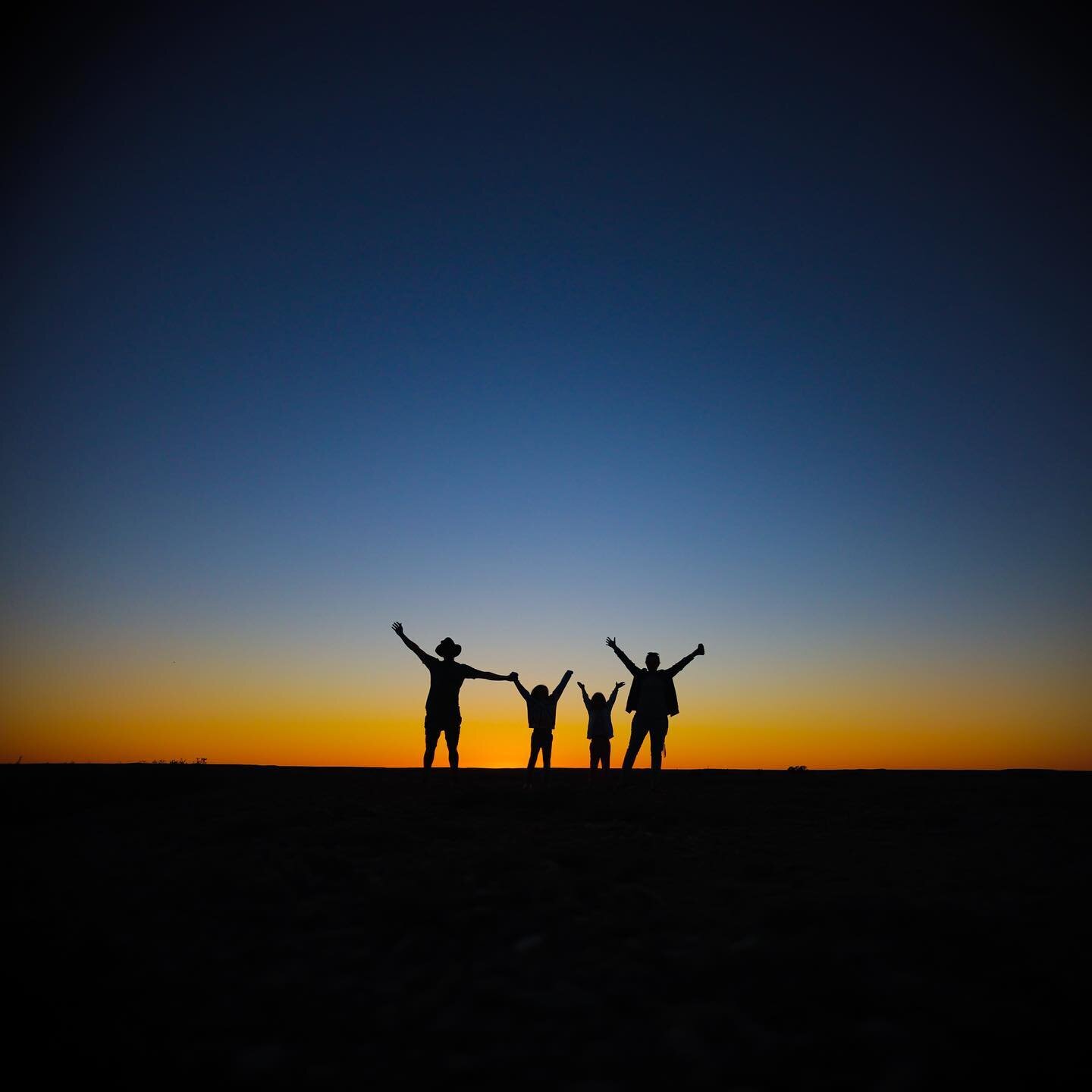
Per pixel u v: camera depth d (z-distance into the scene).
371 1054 2.93
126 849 7.08
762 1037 3.09
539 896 5.29
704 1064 2.84
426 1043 3.03
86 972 3.76
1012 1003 3.41
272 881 5.62
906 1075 2.74
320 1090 2.64
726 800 12.08
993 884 5.84
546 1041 3.06
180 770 14.30
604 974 3.83
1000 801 12.19
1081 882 5.91
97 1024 3.17
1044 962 3.93
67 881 5.72
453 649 13.09
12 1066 2.76
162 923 4.68
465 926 4.61
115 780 12.25
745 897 5.43
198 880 5.74
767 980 3.70
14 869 6.16
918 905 4.94
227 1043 3.01
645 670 13.20
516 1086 2.68
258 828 8.23
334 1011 3.35
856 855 7.26
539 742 13.80
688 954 4.09
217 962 3.98
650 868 6.45
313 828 8.41
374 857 6.89
